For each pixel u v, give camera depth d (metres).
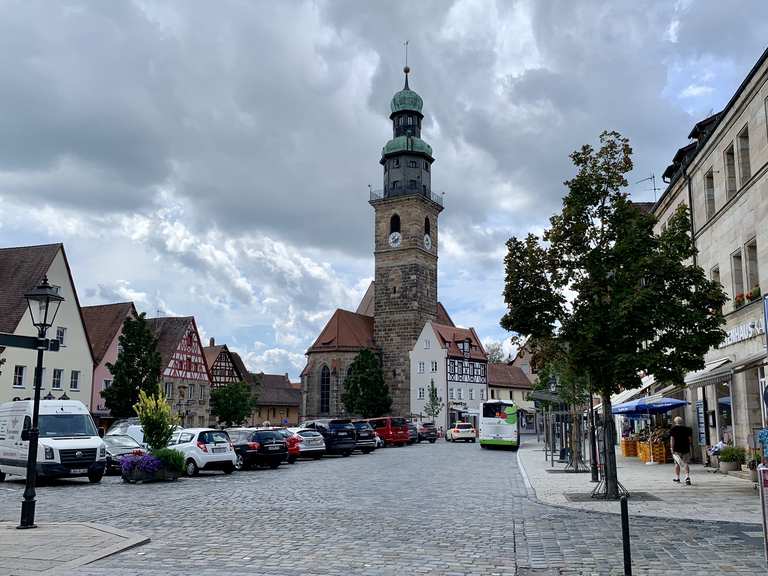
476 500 17.61
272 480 24.31
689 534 11.81
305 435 36.94
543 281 17.78
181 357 66.94
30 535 11.79
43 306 13.76
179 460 24.47
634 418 40.03
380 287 87.50
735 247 23.81
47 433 24.09
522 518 14.23
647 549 10.58
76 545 10.81
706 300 16.67
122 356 48.59
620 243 16.91
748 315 22.62
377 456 39.56
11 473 24.41
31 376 47.56
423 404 83.25
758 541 11.05
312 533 12.39
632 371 16.30
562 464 31.19
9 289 48.81
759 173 21.20
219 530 12.80
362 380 80.00
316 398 84.38
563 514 14.73
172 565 9.57
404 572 9.16
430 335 84.19
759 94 21.23
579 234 17.45
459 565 9.60
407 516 14.65
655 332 16.84
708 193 27.02
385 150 89.69
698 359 16.72
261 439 30.20
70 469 23.19
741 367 19.28
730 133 23.95
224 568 9.38
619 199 17.56
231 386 71.62
